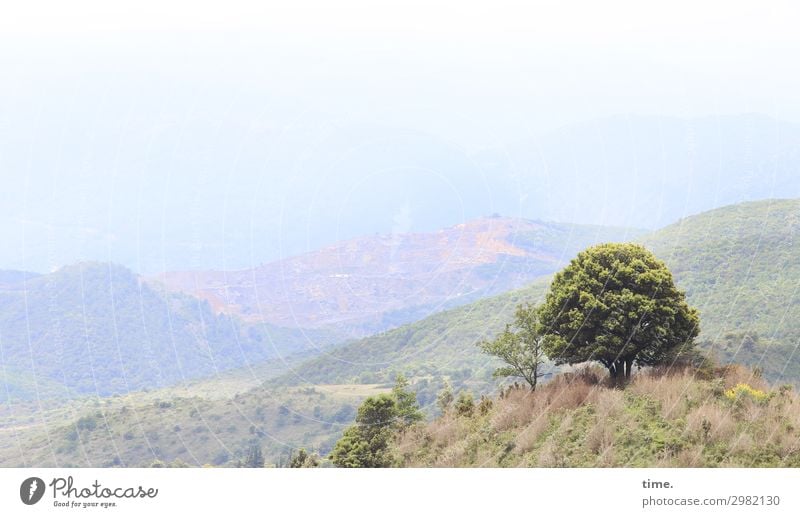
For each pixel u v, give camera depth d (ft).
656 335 88.69
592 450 73.10
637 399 80.43
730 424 70.64
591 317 89.40
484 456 79.56
